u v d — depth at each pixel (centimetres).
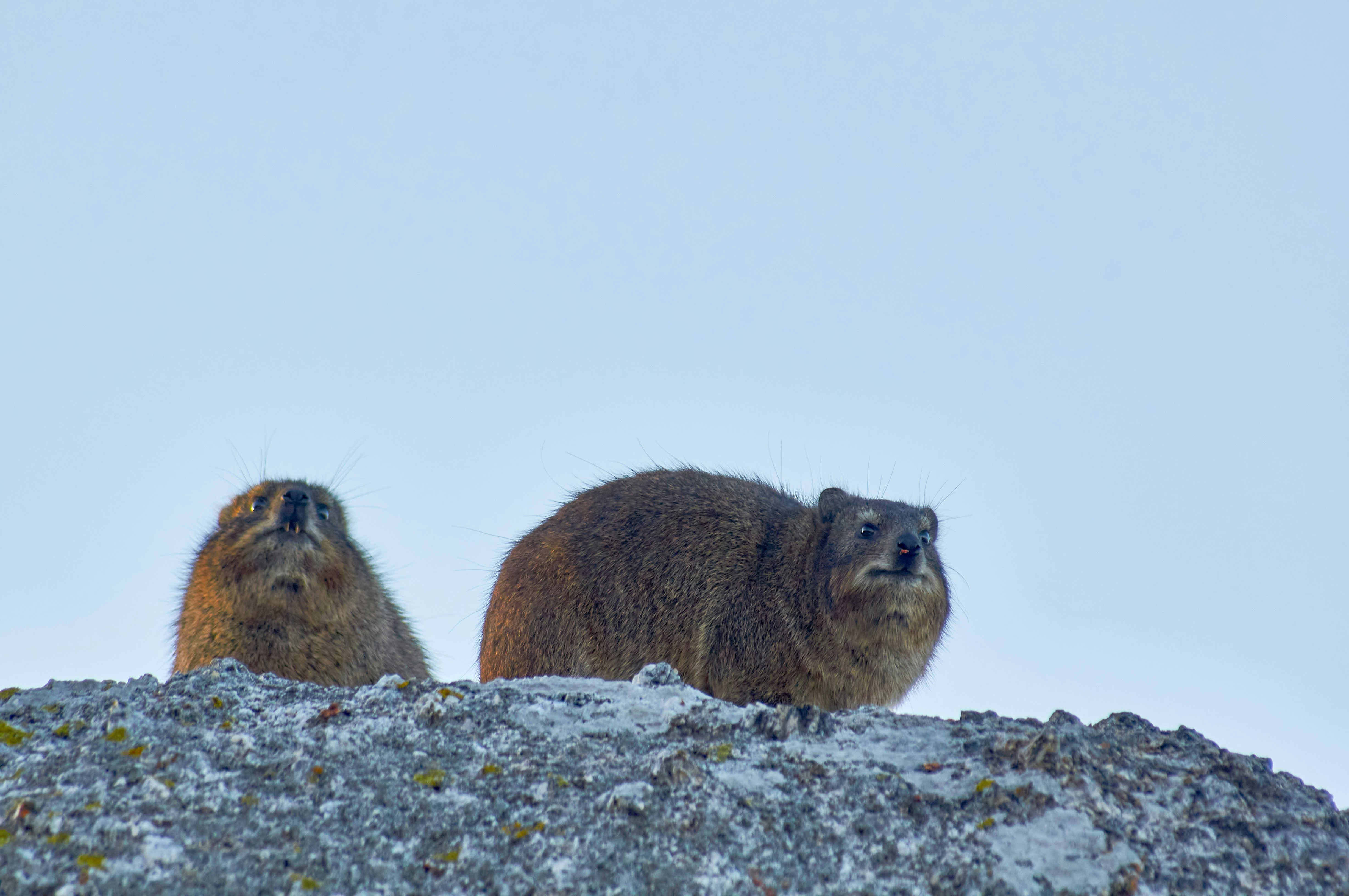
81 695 2166
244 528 3156
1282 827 1839
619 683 2259
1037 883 1705
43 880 1556
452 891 1642
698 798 1833
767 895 1669
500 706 2102
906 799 1862
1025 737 1978
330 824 1747
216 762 1873
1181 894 1706
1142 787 1912
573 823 1777
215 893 1568
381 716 2052
